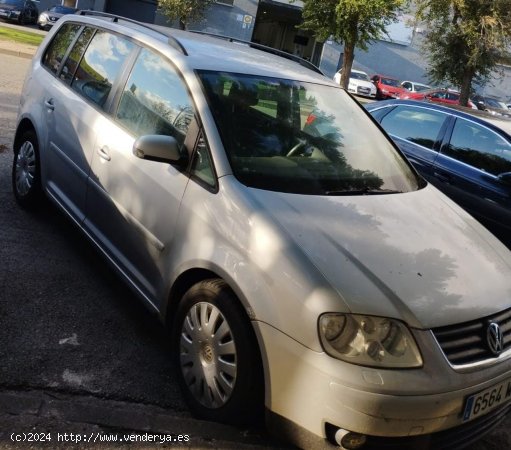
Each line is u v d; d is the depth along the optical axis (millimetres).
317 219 2953
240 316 2754
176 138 3436
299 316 2523
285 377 2549
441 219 3469
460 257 3084
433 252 3025
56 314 3744
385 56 39969
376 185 3611
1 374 3062
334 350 2449
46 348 3371
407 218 3309
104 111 4113
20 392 2953
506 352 2797
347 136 3930
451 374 2525
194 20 32656
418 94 31688
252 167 3201
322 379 2430
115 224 3764
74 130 4324
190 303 3025
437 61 22562
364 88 32406
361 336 2463
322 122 3893
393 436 2447
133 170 3602
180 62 3664
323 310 2488
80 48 4820
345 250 2775
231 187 3025
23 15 31500
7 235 4695
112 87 4145
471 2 20688
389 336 2492
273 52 4848
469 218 3701
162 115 3621
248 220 2850
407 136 6898
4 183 5812
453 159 6293
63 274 4273
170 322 3322
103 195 3881
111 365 3334
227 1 35375
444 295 2723
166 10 32156
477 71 22141
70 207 4371
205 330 2920
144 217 3443
